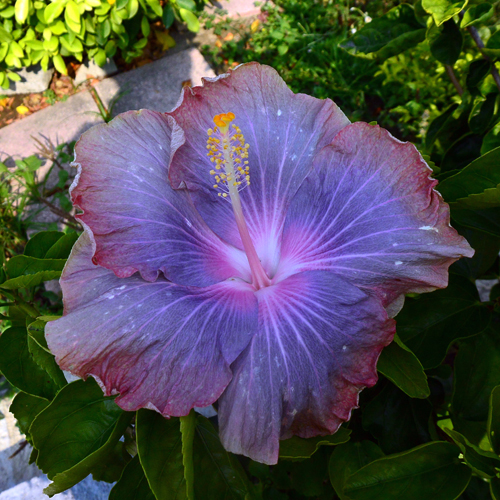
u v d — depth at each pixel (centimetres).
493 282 42
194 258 23
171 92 63
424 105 55
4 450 41
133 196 22
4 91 65
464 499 25
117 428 22
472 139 33
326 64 62
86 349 20
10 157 59
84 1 54
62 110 63
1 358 26
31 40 60
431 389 28
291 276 24
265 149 25
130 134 23
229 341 21
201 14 68
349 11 65
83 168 22
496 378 25
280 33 63
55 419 23
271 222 26
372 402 26
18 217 51
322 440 22
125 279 21
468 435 25
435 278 21
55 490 21
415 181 21
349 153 23
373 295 21
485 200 24
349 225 22
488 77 33
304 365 21
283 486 32
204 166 25
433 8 28
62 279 21
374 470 22
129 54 63
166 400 20
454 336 26
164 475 22
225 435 20
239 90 25
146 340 20
